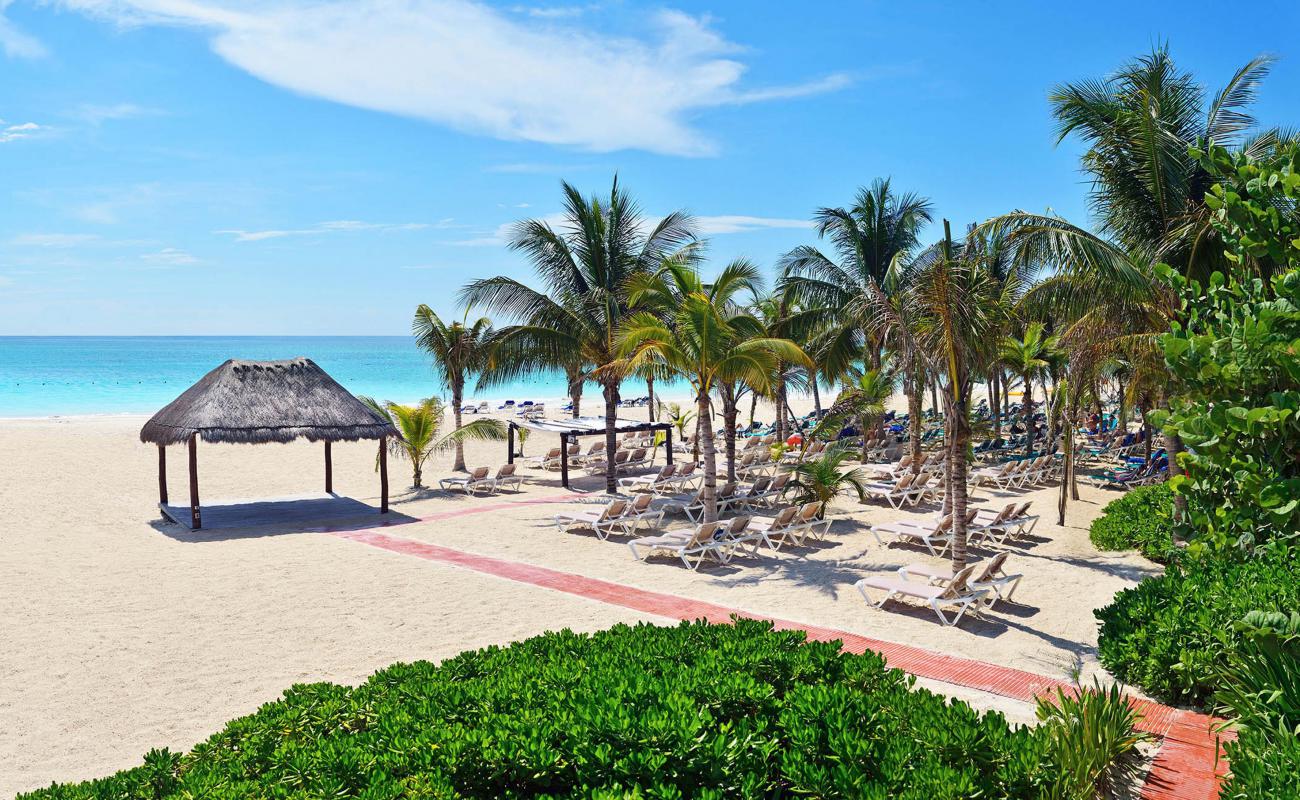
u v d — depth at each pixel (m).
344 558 13.59
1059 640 9.24
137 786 4.94
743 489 19.69
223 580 12.20
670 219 19.39
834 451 17.08
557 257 19.41
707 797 4.19
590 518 15.33
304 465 26.03
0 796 6.17
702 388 14.65
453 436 21.47
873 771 4.68
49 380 76.31
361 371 99.38
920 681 7.95
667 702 5.15
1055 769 4.76
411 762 4.77
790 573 12.41
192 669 8.72
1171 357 5.07
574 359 19.05
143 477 22.98
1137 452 25.92
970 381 10.98
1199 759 5.68
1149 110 11.88
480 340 24.55
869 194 23.91
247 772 4.97
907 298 11.41
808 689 5.45
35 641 9.59
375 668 8.69
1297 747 3.84
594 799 4.14
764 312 25.45
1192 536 5.35
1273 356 4.57
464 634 9.73
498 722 5.08
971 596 10.06
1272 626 4.76
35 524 16.55
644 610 10.58
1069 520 16.38
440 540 15.01
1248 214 5.04
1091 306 12.85
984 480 21.73
